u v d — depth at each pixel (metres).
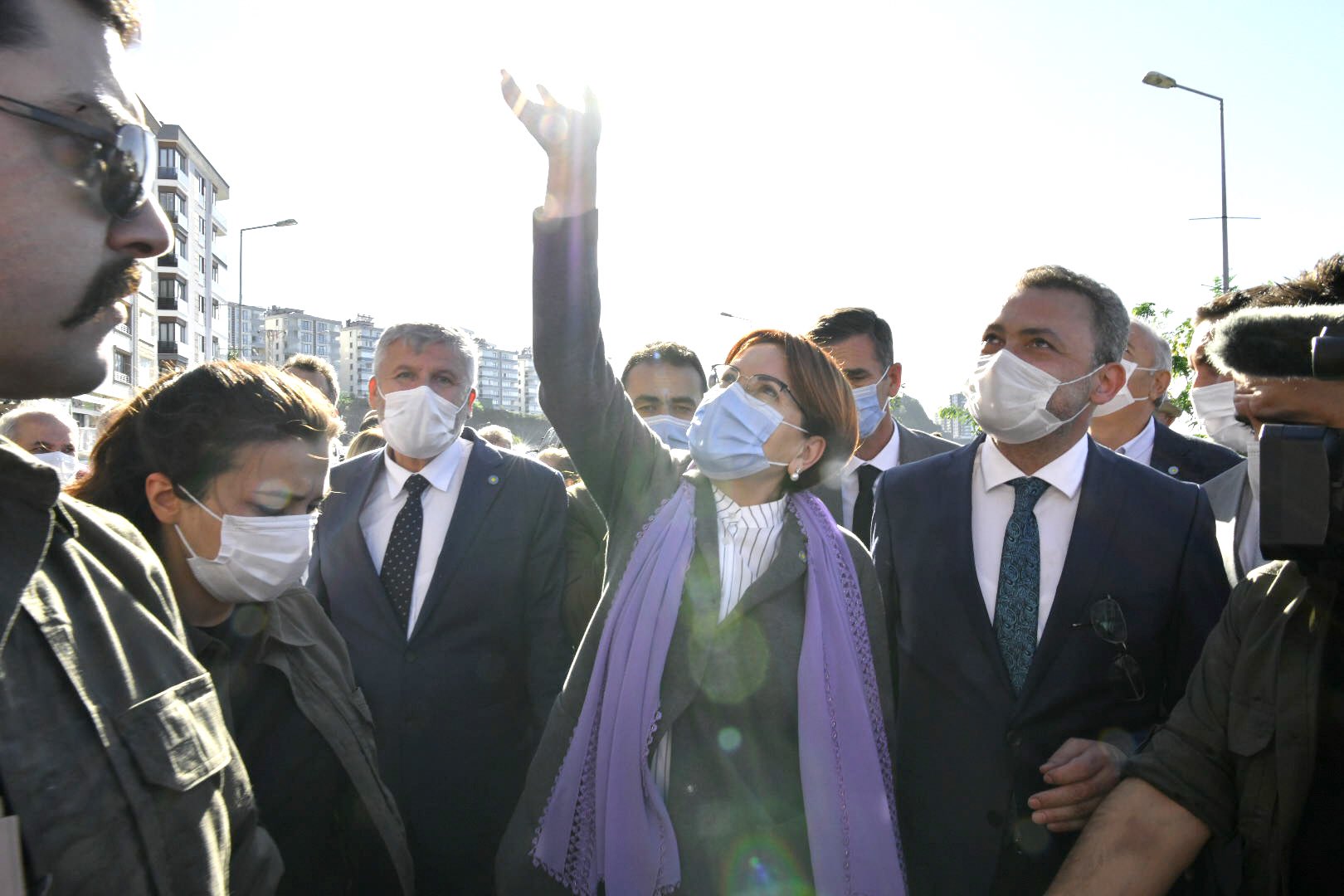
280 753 1.83
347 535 2.89
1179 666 2.05
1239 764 1.43
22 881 0.81
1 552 0.87
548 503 3.05
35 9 0.85
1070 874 1.47
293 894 1.85
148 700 1.00
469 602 2.80
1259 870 1.37
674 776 1.79
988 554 2.19
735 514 2.00
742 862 1.72
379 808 1.95
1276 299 1.71
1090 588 2.02
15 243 0.84
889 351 3.51
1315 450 1.17
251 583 1.69
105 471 1.68
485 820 2.77
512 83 1.74
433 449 2.90
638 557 1.90
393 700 2.71
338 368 124.00
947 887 2.01
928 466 2.37
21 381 0.93
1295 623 1.36
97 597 1.00
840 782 1.75
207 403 1.62
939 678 2.12
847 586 1.96
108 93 0.92
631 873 1.67
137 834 0.94
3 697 0.85
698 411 1.99
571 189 1.77
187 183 53.38
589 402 1.87
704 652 1.81
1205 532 2.08
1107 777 1.76
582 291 1.79
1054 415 2.11
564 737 1.91
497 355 144.88
